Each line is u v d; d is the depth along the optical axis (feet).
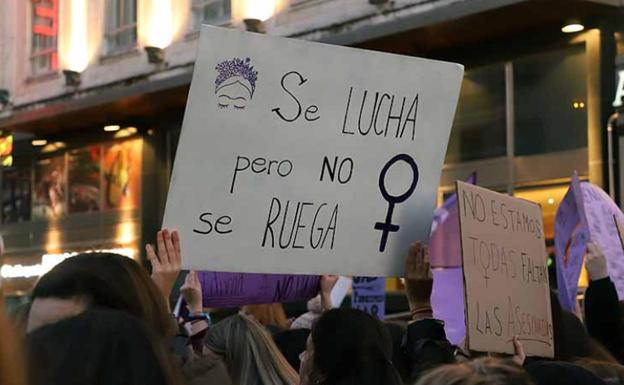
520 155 100.37
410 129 27.68
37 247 158.51
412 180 27.81
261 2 125.90
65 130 153.58
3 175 163.43
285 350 33.42
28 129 152.87
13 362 11.59
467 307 24.98
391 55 27.14
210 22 134.62
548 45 98.63
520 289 26.86
